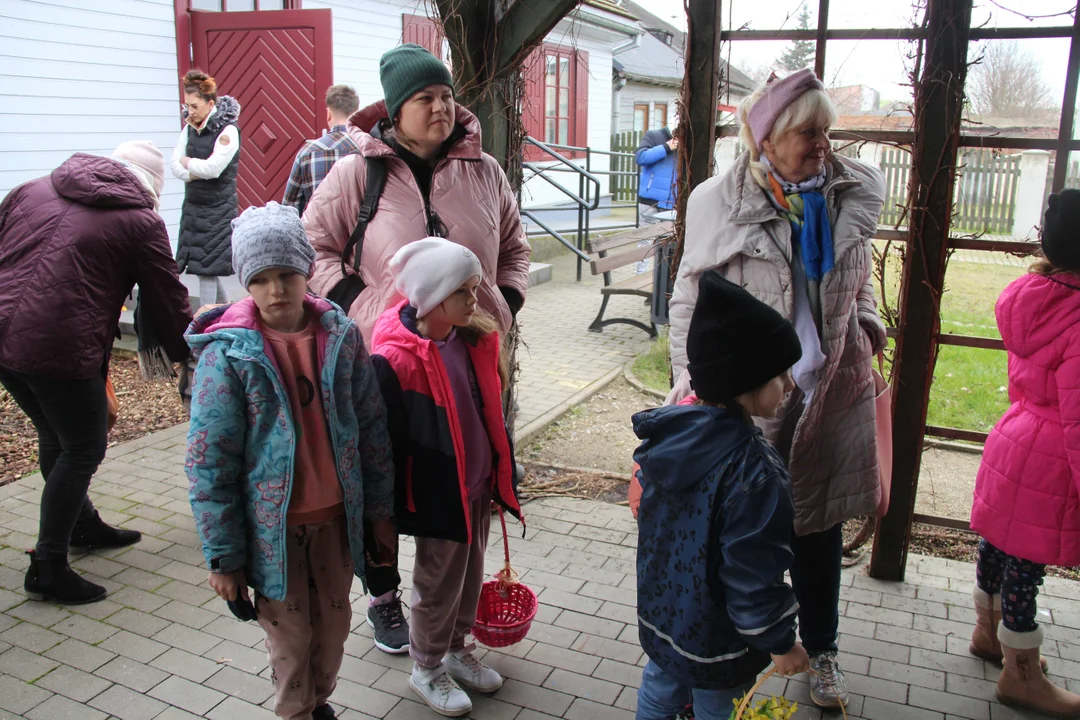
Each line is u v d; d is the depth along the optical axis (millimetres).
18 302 3094
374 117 3078
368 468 2414
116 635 3158
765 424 2674
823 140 2453
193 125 6191
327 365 2254
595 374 6754
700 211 2629
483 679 2848
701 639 2023
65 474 3285
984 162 5668
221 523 2160
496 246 3148
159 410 5637
